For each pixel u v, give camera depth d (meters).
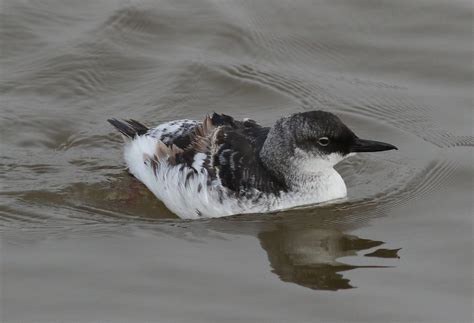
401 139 15.99
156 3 19.45
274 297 11.58
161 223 13.52
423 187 14.62
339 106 16.84
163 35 18.75
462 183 14.67
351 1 19.66
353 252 12.71
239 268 12.23
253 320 11.07
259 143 13.84
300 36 18.83
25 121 16.22
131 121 14.92
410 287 11.82
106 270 12.12
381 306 11.38
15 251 12.62
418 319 11.09
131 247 12.71
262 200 13.46
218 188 13.25
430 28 18.98
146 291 11.66
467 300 11.48
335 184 14.04
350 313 11.24
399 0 19.64
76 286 11.77
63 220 13.61
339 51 18.48
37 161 15.28
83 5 19.42
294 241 12.96
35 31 18.58
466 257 12.48
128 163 14.76
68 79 17.39
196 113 16.70
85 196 14.31
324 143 13.43
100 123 16.38
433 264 12.35
